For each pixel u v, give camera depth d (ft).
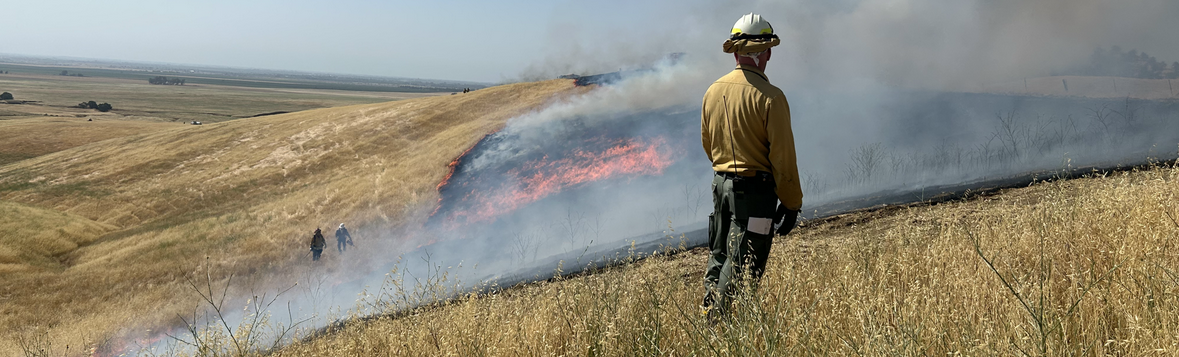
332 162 149.59
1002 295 7.09
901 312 6.70
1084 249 8.66
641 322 7.77
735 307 7.47
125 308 69.05
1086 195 12.21
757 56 9.14
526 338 8.63
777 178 8.41
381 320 11.51
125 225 125.49
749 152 8.68
